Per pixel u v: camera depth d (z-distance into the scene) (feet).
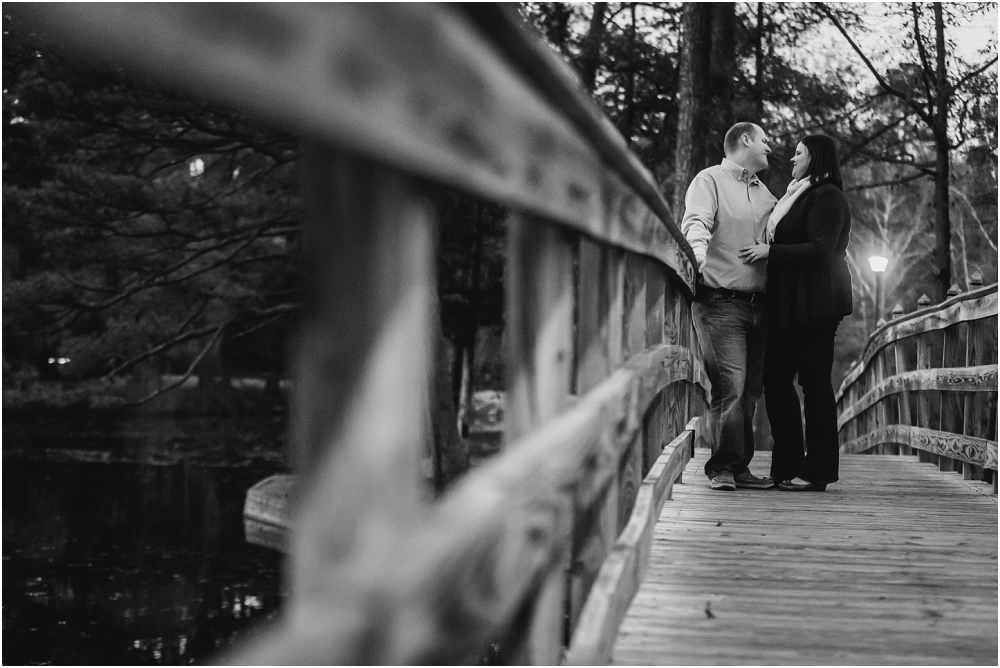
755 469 26.81
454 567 3.80
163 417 119.14
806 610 11.31
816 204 20.47
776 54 69.05
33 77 52.70
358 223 3.25
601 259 9.29
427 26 3.16
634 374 10.68
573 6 67.15
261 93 2.20
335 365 3.19
